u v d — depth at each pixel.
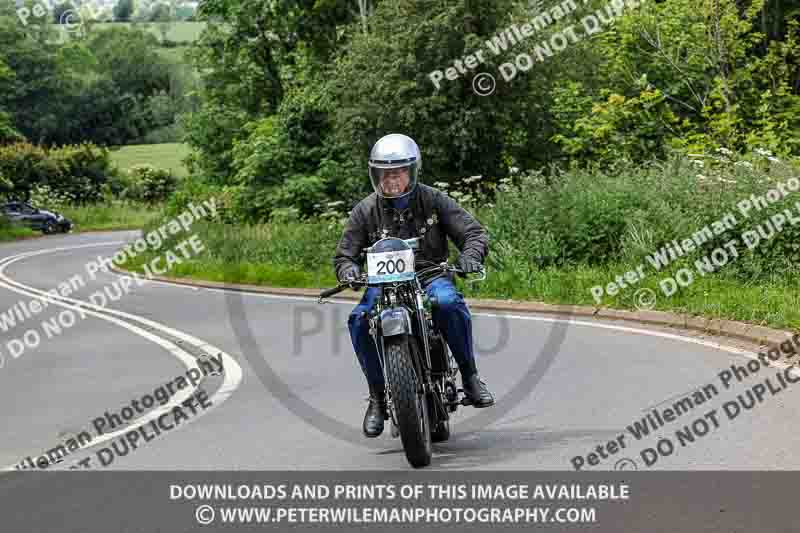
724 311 24.88
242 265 53.03
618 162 48.25
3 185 142.50
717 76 52.75
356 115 55.66
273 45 105.38
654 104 52.94
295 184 76.38
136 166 175.12
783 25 63.03
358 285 14.21
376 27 55.34
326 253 51.44
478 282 34.31
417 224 14.58
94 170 166.75
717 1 52.06
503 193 39.97
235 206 79.50
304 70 93.44
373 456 14.05
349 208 67.31
